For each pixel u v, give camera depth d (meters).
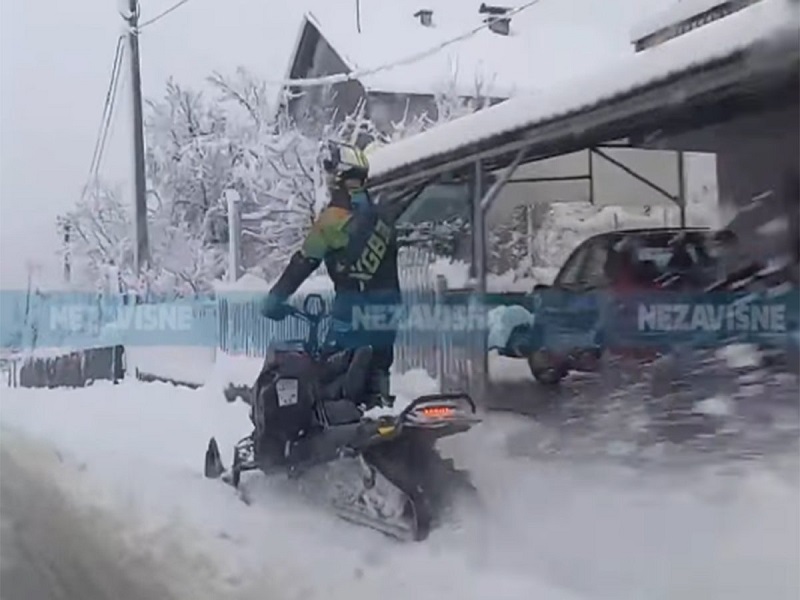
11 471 10.38
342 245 7.31
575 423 8.16
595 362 10.23
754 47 6.82
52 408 15.02
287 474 7.09
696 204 11.96
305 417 6.99
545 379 10.54
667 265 10.59
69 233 27.45
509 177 10.38
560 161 13.28
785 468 6.49
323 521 6.74
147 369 18.06
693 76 7.32
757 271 9.84
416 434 6.04
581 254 11.48
